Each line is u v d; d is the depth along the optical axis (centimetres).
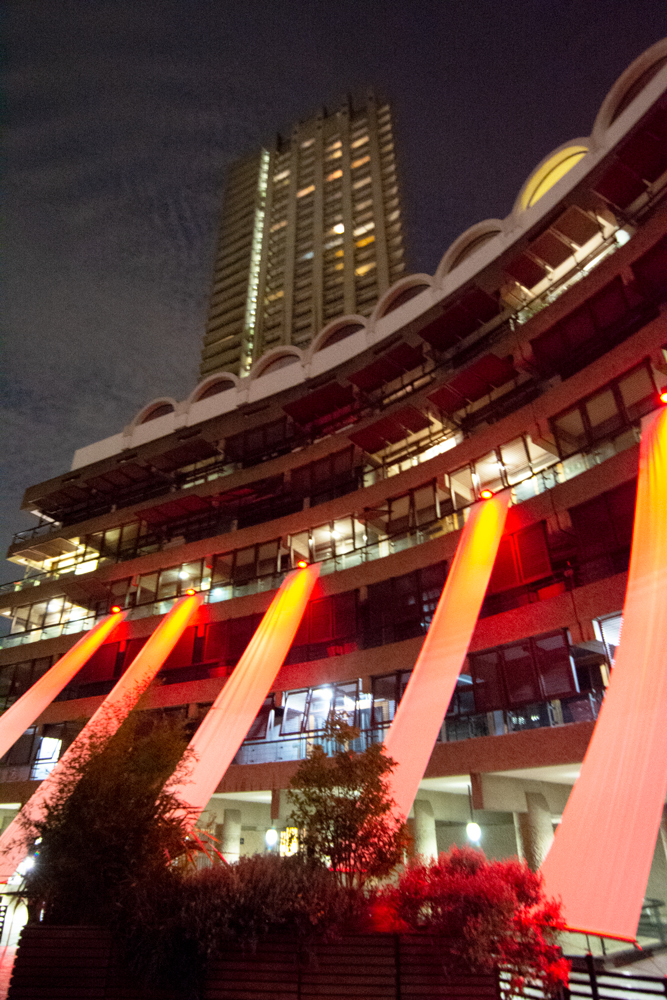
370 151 8431
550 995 777
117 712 1355
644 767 1199
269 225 8500
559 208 2592
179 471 3694
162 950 873
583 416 2091
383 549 2550
